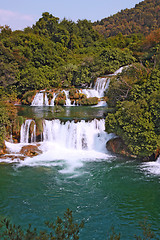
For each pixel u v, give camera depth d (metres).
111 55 52.34
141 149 18.92
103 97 39.81
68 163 19.41
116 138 21.75
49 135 23.83
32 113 30.75
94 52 75.25
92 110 33.16
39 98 39.75
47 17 91.38
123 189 15.10
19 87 44.06
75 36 88.44
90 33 100.25
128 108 19.28
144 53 56.88
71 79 48.53
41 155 20.97
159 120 18.67
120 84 26.64
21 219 11.97
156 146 18.20
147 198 14.02
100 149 22.50
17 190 14.93
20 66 46.81
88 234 10.91
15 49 49.25
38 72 47.31
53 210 12.80
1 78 40.16
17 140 23.28
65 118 25.39
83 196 14.28
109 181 16.22
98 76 47.81
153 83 20.80
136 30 168.62
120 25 187.88
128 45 73.31
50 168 18.36
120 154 20.91
